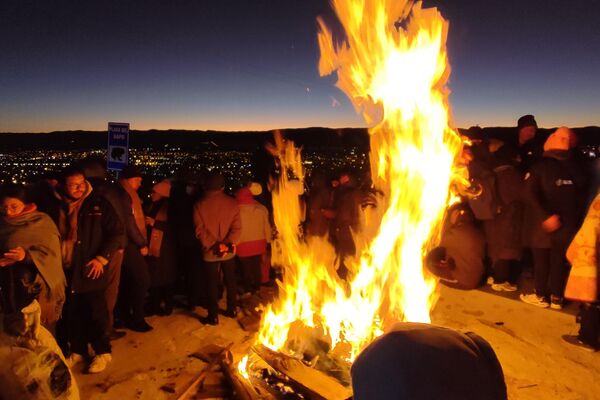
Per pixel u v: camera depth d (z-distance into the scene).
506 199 5.64
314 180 6.58
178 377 4.02
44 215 3.76
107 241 4.12
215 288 5.14
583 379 3.95
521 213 5.65
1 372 2.59
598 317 4.34
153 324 5.19
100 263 4.06
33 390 2.65
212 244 5.05
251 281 6.05
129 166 4.99
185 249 5.61
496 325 4.93
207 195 5.04
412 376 1.07
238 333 4.93
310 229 6.52
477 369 1.12
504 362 4.21
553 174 5.10
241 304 5.70
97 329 4.20
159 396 3.79
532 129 6.12
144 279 4.91
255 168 7.26
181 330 5.03
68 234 4.04
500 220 5.70
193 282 5.58
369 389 1.12
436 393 1.05
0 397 2.61
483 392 1.10
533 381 3.93
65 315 4.25
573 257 4.31
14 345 2.63
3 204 3.59
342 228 6.12
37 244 3.62
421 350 1.11
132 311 5.24
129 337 4.85
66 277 4.12
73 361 4.24
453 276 3.87
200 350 4.48
